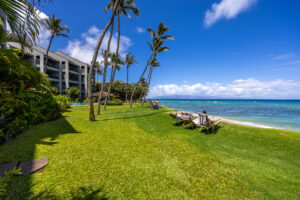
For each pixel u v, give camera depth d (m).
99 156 3.02
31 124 4.89
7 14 1.67
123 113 10.77
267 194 2.08
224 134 5.47
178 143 4.27
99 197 1.82
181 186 2.18
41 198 1.72
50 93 6.92
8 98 2.61
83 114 9.25
